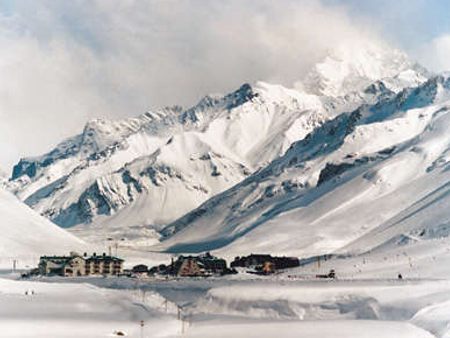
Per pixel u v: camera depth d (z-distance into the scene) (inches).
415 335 5516.7
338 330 5625.0
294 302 6958.7
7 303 6978.4
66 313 6501.0
